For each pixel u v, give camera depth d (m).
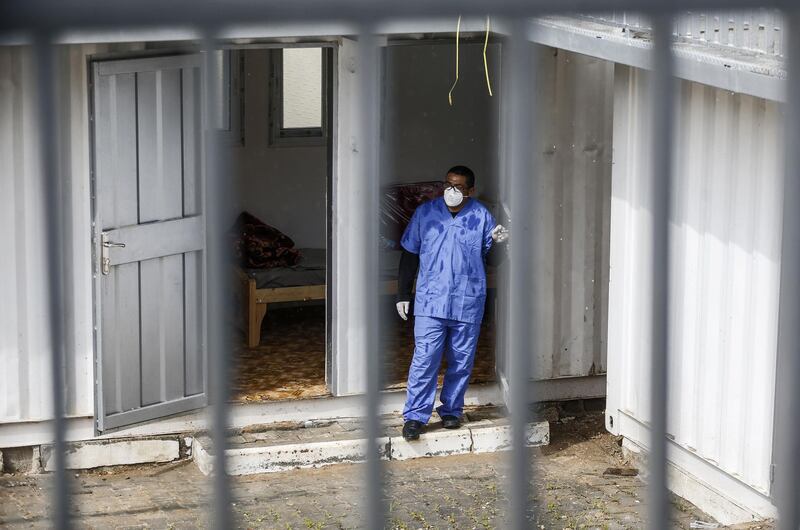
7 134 9.04
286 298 12.40
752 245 7.96
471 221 9.64
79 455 9.67
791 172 2.04
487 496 9.12
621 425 9.73
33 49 1.58
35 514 8.83
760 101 7.75
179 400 10.05
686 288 8.66
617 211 9.41
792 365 2.21
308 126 13.91
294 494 9.16
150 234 9.65
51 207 1.79
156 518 8.69
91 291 9.49
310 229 14.07
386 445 9.84
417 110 14.11
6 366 9.41
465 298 9.70
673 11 1.74
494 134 14.42
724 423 8.38
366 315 2.12
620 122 9.26
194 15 1.58
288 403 10.27
